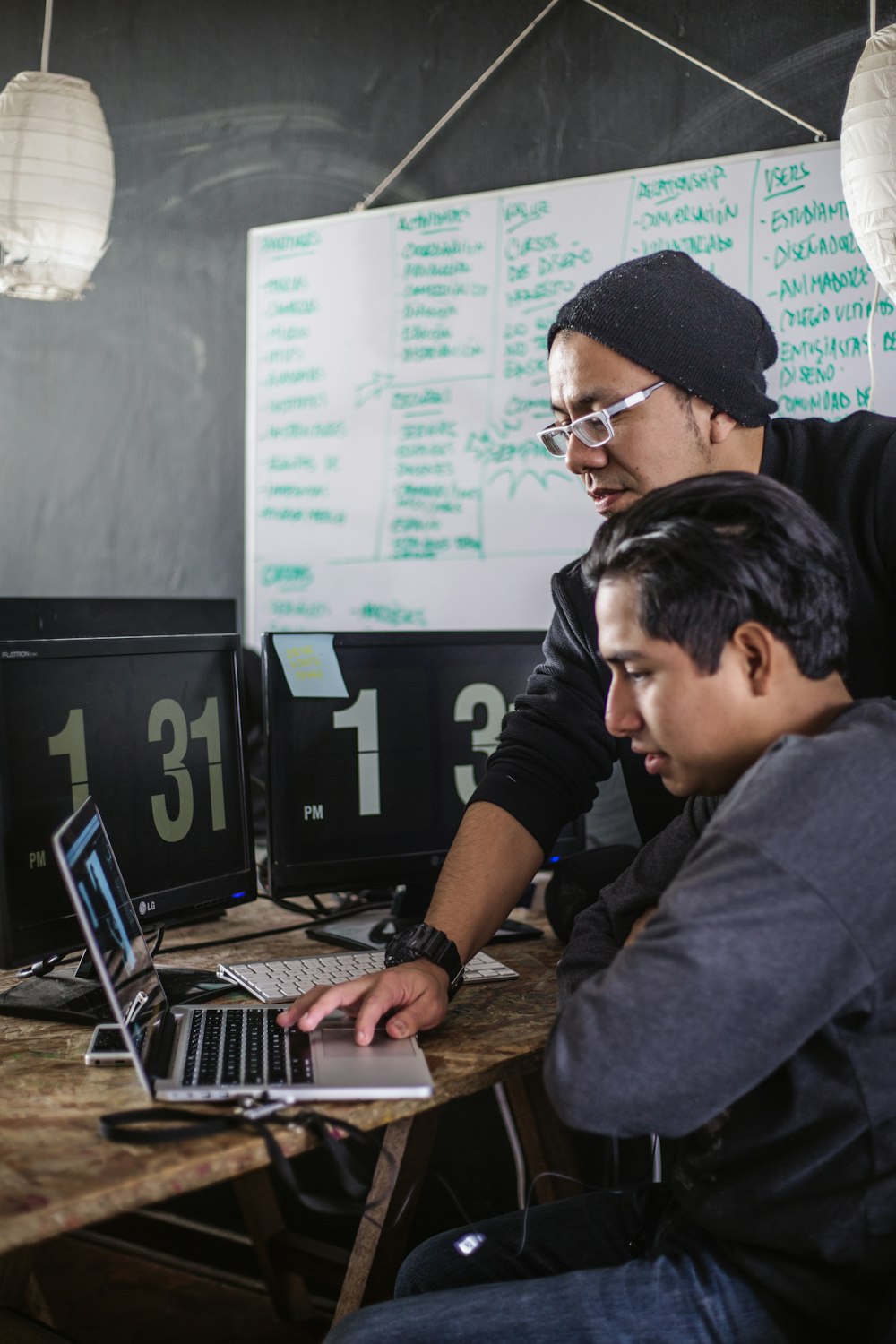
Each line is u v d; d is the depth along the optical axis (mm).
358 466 3164
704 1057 939
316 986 1346
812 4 2527
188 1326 2055
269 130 3281
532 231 2875
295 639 1820
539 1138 1775
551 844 1588
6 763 1392
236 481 3406
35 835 1425
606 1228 1326
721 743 1049
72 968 1626
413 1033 1303
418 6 3023
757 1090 1041
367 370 3137
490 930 1505
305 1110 1113
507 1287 1122
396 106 3072
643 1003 945
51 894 1443
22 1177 980
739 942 927
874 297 2486
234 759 1766
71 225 2373
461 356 2996
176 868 1648
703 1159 1082
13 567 3795
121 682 1570
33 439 3742
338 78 3162
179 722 1666
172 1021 1334
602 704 1648
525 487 2920
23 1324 1614
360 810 1858
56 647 1471
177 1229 2365
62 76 2398
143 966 1334
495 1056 1281
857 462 1482
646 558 1039
